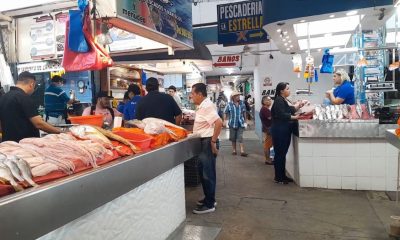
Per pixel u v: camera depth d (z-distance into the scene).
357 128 4.62
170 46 4.33
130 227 2.20
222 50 11.28
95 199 1.65
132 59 6.24
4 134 3.36
